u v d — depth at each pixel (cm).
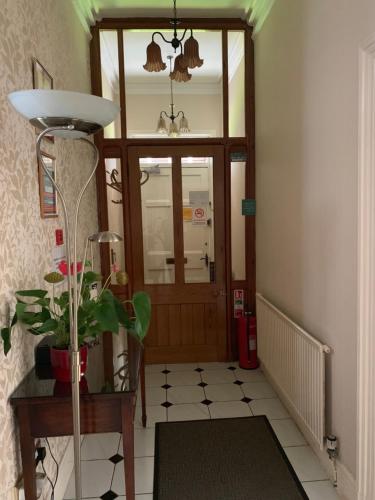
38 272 170
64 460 195
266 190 305
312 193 210
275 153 277
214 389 303
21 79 154
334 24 176
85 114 111
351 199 166
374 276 153
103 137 335
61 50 222
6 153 137
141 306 138
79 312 142
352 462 173
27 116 112
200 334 357
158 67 268
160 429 247
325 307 197
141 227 345
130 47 342
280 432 240
